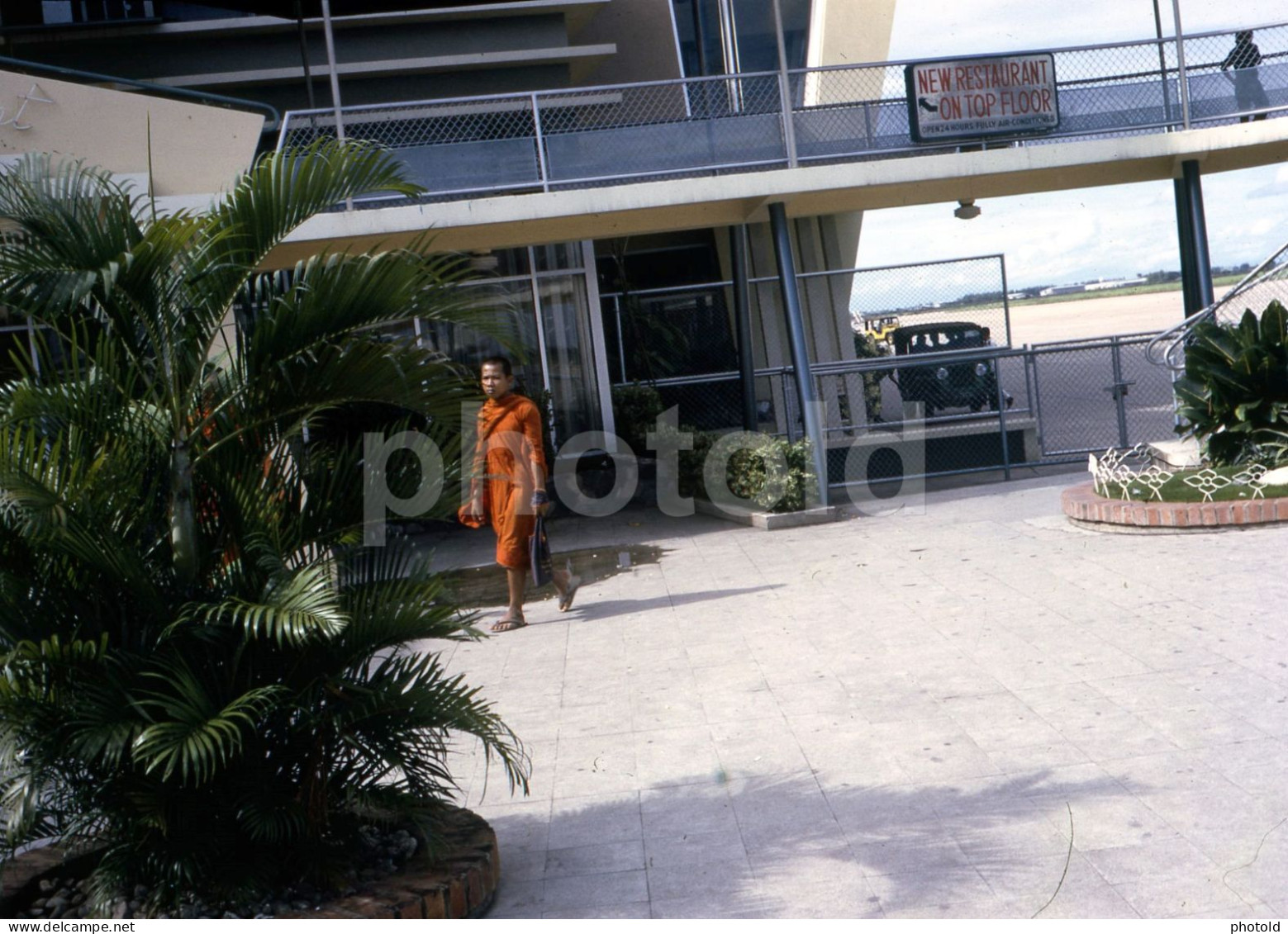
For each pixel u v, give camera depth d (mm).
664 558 10539
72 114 9883
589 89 11656
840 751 5219
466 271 4234
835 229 17828
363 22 17875
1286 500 8773
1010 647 6535
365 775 4129
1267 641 6141
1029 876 3887
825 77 17672
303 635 3508
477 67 18312
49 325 3988
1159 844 4020
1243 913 3521
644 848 4430
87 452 3854
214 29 17422
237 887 3795
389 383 4098
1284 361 10133
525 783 4180
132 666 3682
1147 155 11922
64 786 3768
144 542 3980
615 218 11984
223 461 4047
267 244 4090
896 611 7641
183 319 4016
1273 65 12219
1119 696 5551
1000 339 15312
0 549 3742
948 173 11578
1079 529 9773
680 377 16844
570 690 6648
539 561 8328
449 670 7402
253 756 3871
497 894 4148
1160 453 12695
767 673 6559
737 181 11297
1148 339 14016
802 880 4023
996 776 4754
